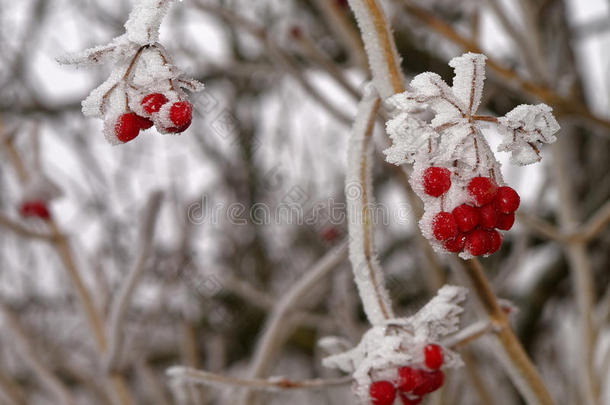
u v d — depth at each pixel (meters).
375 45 0.70
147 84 0.67
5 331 1.55
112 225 1.67
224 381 0.75
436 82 0.66
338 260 0.96
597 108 1.66
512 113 0.65
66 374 1.70
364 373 0.70
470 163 0.66
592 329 1.13
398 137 0.65
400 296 1.47
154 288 1.51
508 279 1.32
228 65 1.45
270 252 1.74
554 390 1.74
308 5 1.68
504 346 0.75
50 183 1.21
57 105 1.77
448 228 0.65
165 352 1.73
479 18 1.35
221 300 1.56
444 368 0.71
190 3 1.20
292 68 1.16
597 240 1.67
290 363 1.94
